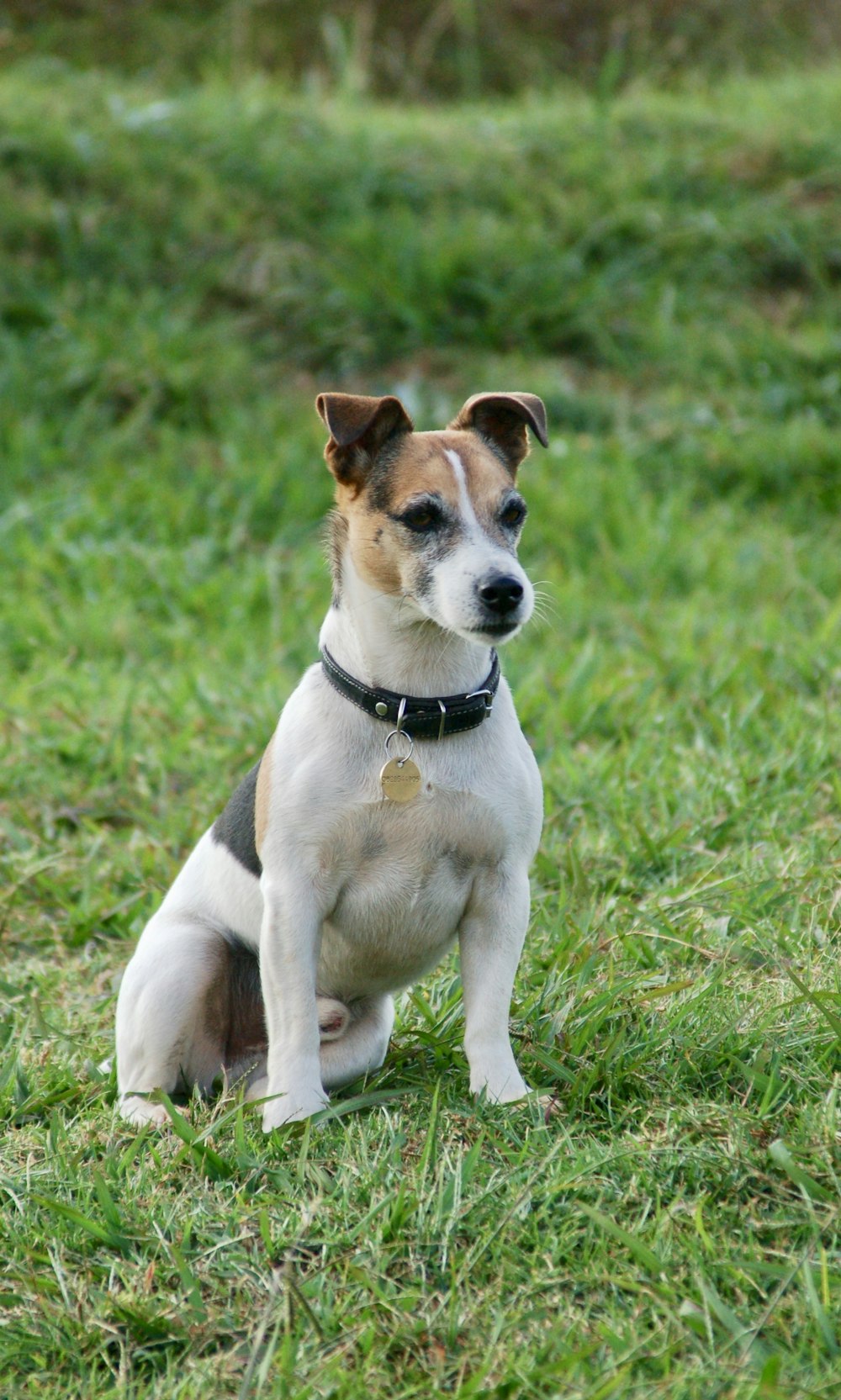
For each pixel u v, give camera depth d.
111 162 14.88
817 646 8.68
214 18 19.81
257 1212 3.88
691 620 9.29
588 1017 4.80
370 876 4.55
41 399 12.56
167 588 10.32
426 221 14.86
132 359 12.81
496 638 4.34
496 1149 4.13
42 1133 4.47
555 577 10.49
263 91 17.12
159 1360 3.47
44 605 10.08
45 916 6.46
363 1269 3.61
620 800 6.73
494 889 4.58
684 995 4.93
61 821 7.31
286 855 4.48
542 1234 3.74
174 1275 3.70
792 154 15.53
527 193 15.20
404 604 4.50
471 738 4.51
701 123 16.25
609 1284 3.58
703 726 7.73
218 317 13.77
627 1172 3.97
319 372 13.45
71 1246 3.84
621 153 15.80
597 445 12.34
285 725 4.66
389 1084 4.78
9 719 8.27
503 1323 3.46
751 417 12.78
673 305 13.97
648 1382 3.25
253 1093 4.77
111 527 11.15
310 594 10.12
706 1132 4.12
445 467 4.62
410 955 4.73
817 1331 3.36
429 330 13.57
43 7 19.48
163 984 4.80
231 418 12.48
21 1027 5.30
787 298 14.34
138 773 7.66
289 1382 3.27
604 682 8.47
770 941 5.23
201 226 14.37
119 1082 4.88
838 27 20.50
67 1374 3.46
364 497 4.68
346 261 14.11
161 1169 4.17
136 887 6.62
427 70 19.72
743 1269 3.55
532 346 13.65
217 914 5.04
